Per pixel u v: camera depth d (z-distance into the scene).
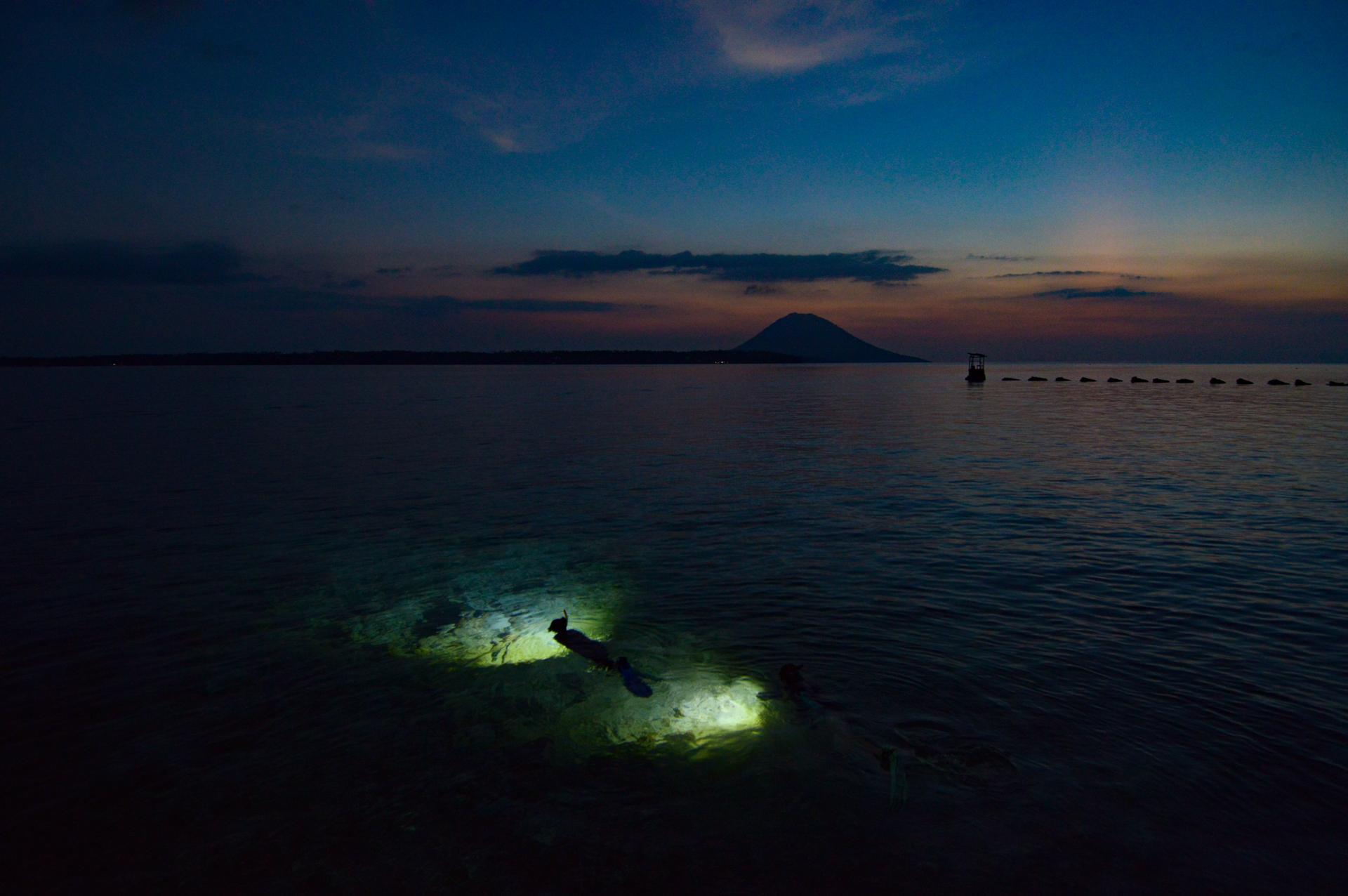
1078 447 35.19
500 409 67.56
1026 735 8.20
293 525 19.39
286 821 6.90
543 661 10.43
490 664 10.39
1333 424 46.91
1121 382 146.50
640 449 36.53
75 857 6.45
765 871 6.07
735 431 45.66
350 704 9.20
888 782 7.31
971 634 11.33
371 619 12.29
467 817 6.90
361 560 16.03
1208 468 28.11
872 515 20.23
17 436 42.34
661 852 6.34
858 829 6.59
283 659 10.64
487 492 24.33
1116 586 13.56
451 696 9.41
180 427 48.62
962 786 7.21
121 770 7.79
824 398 86.69
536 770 7.66
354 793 7.32
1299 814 6.75
